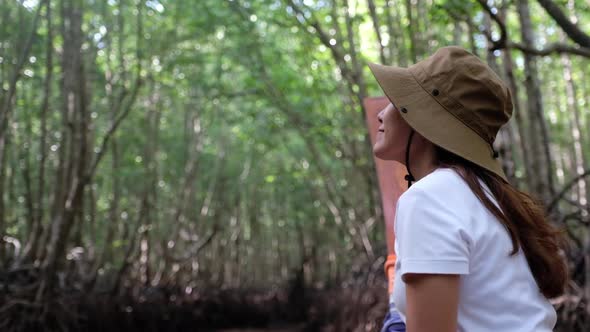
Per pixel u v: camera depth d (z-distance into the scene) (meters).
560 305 5.95
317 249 23.02
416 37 8.94
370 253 12.02
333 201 15.12
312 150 14.73
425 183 1.35
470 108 1.40
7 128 9.73
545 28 14.14
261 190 25.81
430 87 1.42
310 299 17.42
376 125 2.15
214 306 16.53
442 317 1.24
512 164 6.93
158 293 13.95
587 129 16.72
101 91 13.61
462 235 1.29
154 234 18.72
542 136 7.42
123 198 18.83
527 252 1.41
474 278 1.32
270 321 18.00
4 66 9.15
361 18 9.41
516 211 1.42
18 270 9.08
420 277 1.26
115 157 14.43
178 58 12.70
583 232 7.75
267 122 15.85
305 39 12.21
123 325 11.55
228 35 12.53
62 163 9.95
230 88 16.02
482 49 9.79
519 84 13.17
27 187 10.19
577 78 16.58
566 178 19.36
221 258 21.11
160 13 11.92
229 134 20.92
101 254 12.16
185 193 17.11
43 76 11.95
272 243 27.97
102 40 11.03
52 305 9.13
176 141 18.55
